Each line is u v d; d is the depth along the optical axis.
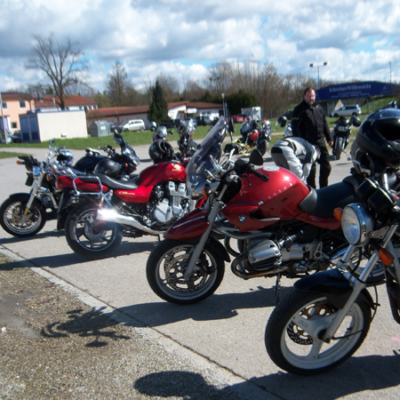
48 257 5.49
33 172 6.12
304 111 7.02
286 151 5.55
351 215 2.46
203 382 2.77
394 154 3.52
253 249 3.45
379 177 2.83
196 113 73.31
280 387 2.71
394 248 2.68
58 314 3.82
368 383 2.74
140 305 3.98
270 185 3.50
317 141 7.07
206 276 3.97
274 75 66.50
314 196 3.58
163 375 2.86
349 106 51.59
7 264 5.23
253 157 3.30
